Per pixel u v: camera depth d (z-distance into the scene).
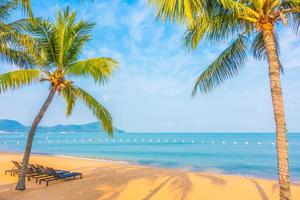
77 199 10.05
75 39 11.57
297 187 13.18
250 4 6.25
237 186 13.33
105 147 62.66
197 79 8.02
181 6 4.32
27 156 11.44
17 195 10.37
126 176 15.73
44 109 11.42
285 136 5.20
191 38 7.38
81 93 11.76
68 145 71.69
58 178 13.21
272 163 29.61
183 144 75.06
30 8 4.18
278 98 5.31
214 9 6.27
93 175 15.98
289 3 6.50
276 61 5.47
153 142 90.00
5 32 8.20
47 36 10.88
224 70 7.79
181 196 11.14
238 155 39.97
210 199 10.80
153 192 11.67
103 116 11.80
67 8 11.10
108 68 10.52
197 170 23.42
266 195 11.59
